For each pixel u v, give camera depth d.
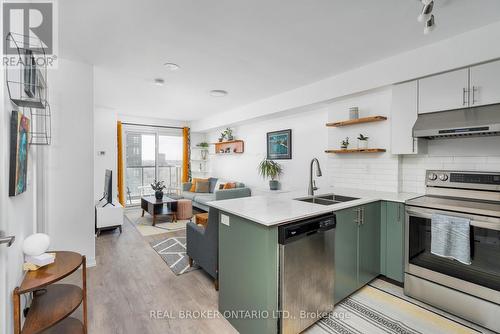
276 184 4.88
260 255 1.67
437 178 2.61
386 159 3.02
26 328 1.34
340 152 3.36
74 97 2.85
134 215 5.71
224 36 2.30
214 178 6.46
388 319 1.99
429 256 2.19
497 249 1.83
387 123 3.01
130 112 5.95
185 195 6.19
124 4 1.81
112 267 2.95
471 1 1.79
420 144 2.62
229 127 6.32
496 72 2.10
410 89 2.63
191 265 2.98
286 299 1.67
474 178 2.36
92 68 2.96
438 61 2.39
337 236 2.09
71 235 2.86
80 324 1.83
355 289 2.29
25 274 1.47
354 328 1.89
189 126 7.40
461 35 2.25
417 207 2.25
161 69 3.10
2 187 1.22
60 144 2.79
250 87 3.85
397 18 2.03
